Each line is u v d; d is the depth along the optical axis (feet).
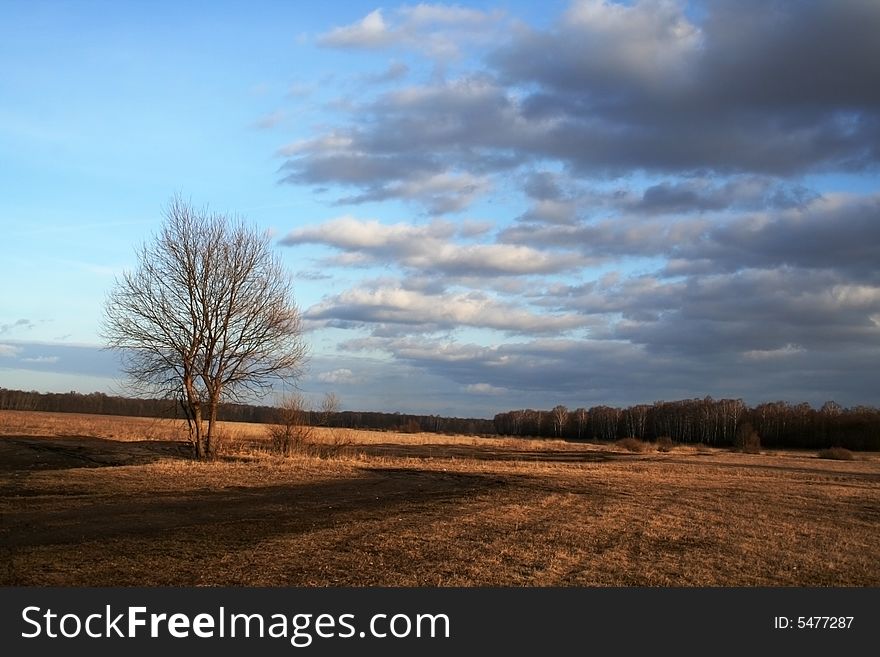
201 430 108.17
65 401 406.00
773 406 378.32
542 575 35.91
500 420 540.11
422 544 42.93
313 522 50.55
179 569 34.50
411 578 34.30
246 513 53.88
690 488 89.61
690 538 49.34
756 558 42.83
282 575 34.06
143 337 105.81
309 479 83.51
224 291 108.37
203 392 109.19
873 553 46.47
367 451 168.14
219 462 99.45
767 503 75.15
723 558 42.37
